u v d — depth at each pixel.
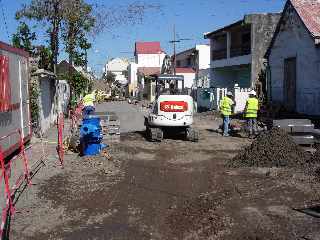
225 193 9.67
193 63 57.50
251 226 7.55
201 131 21.59
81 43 31.80
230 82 42.66
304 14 24.42
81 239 7.28
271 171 11.66
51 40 29.27
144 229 7.66
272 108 25.52
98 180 11.14
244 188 10.06
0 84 12.70
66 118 29.94
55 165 12.95
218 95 33.81
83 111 25.80
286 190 9.78
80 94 42.72
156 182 10.89
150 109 19.59
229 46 38.75
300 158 12.62
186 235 7.33
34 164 13.12
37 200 9.44
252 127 19.08
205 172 11.95
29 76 18.30
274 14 33.72
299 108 24.86
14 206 9.02
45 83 22.25
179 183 10.75
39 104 19.52
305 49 24.14
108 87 89.75
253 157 12.70
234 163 12.84
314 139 15.12
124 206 8.95
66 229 7.75
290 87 26.22
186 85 55.97
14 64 15.08
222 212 8.32
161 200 9.31
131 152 15.21
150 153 15.09
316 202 8.85
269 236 7.09
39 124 19.34
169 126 17.86
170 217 8.23
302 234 7.12
